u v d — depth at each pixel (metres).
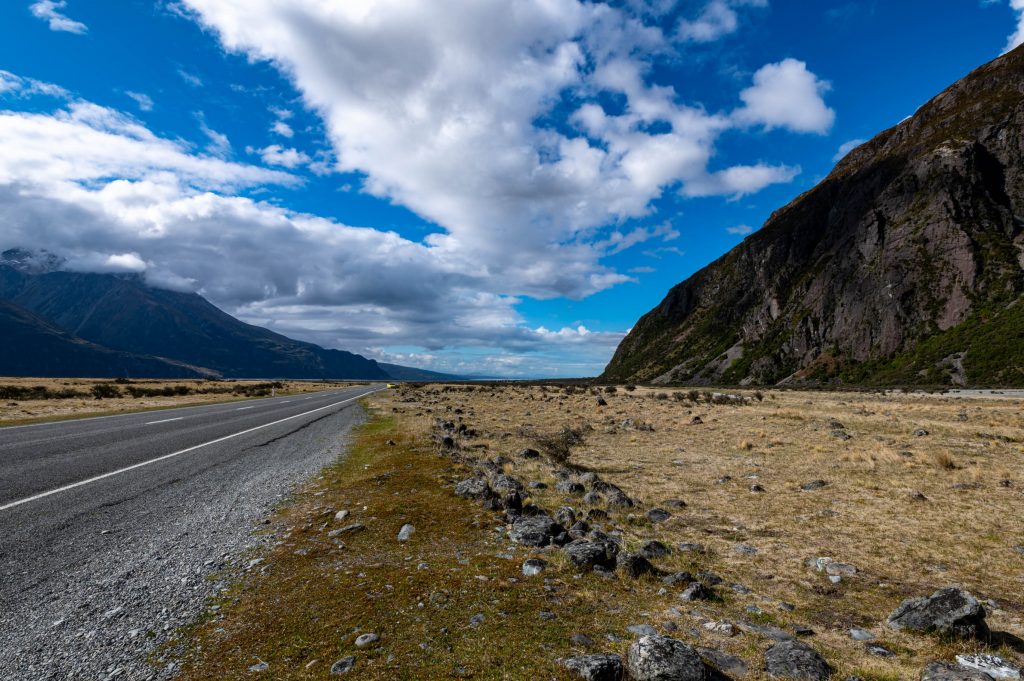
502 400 52.47
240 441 17.22
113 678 3.82
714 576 7.06
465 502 9.46
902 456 16.62
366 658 4.14
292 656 4.18
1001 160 167.00
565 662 4.21
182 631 4.56
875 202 193.25
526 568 6.33
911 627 5.53
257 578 5.78
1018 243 138.62
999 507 10.78
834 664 4.70
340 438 18.48
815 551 8.33
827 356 157.38
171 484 10.46
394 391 80.19
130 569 5.97
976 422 26.88
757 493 12.55
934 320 136.25
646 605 5.79
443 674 3.96
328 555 6.59
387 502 9.24
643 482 14.02
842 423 26.67
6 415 26.47
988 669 4.64
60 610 4.90
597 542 7.23
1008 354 102.00
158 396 53.06
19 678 3.78
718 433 24.09
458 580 5.85
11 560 6.16
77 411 30.05
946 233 152.25
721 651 4.82
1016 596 6.61
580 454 18.88
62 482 10.36
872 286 159.75
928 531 9.32
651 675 4.01
